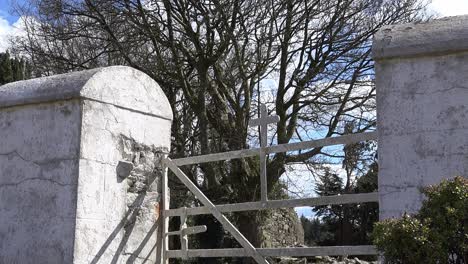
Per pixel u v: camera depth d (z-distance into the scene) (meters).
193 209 6.38
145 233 6.40
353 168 15.17
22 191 6.01
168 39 15.23
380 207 4.55
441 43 4.41
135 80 6.42
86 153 5.74
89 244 5.68
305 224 27.22
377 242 3.38
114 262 5.97
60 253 5.59
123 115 6.22
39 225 5.80
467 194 3.28
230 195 15.47
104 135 5.96
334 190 18.16
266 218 16.41
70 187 5.66
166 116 6.81
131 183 6.29
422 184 4.40
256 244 15.27
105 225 5.90
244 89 15.72
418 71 4.54
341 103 15.52
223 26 14.97
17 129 6.18
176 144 16.31
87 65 16.67
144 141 6.48
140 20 15.05
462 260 3.28
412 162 4.47
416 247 3.21
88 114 5.80
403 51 4.55
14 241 5.95
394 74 4.62
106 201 5.93
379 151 4.61
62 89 5.84
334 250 5.11
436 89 4.45
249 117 15.61
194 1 14.52
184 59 15.66
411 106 4.53
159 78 15.70
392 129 4.58
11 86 6.39
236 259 16.06
